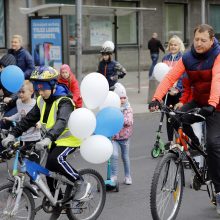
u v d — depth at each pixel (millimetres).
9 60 10547
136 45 28734
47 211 5605
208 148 5992
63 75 9891
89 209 6066
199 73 5910
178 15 31266
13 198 5223
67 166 5617
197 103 6172
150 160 9609
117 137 7609
